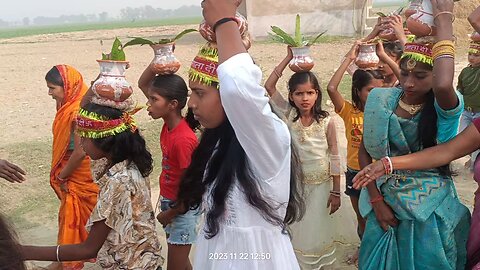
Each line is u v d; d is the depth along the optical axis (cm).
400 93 327
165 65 386
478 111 646
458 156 306
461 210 327
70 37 4119
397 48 475
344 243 491
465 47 1714
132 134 321
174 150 388
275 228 244
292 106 453
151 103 391
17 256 169
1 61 2277
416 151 325
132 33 4216
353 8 2230
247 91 202
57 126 458
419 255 324
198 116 243
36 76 1758
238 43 212
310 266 454
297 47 442
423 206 318
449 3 292
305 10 2255
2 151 853
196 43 2395
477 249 312
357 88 446
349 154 467
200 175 251
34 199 668
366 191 351
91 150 320
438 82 287
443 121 310
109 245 314
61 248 303
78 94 466
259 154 221
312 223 451
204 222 255
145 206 323
